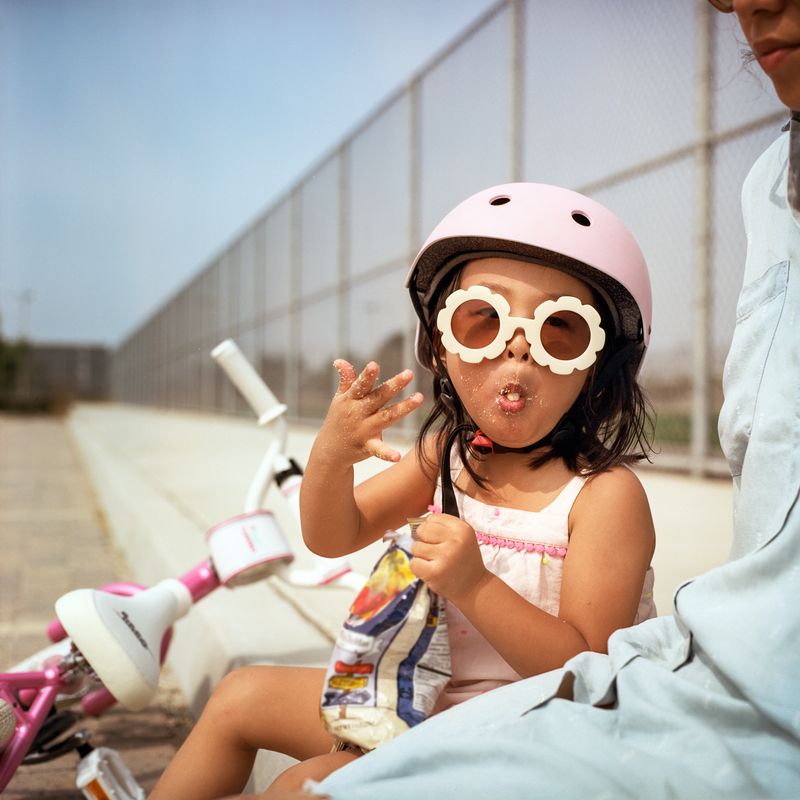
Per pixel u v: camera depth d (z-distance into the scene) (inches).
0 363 1707.7
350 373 50.3
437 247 52.8
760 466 40.0
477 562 44.4
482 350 48.1
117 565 174.7
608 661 39.9
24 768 78.4
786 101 38.5
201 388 810.8
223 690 51.7
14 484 332.5
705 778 34.7
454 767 35.9
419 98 313.9
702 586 38.9
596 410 51.2
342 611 96.5
